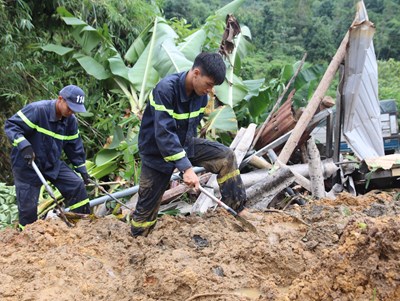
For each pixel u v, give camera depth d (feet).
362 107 22.79
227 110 23.03
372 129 22.89
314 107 21.40
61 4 31.40
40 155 15.69
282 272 10.94
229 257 11.36
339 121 22.59
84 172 16.87
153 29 28.09
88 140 26.86
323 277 9.20
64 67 30.83
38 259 11.18
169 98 11.54
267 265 11.10
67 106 15.24
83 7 32.22
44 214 20.08
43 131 15.53
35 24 32.07
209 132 24.11
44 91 29.48
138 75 26.53
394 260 8.80
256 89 27.09
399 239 8.85
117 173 22.94
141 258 11.46
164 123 11.46
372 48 23.36
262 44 107.24
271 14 114.42
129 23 34.12
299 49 105.50
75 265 10.92
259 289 10.29
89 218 14.71
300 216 14.66
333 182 22.24
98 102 28.17
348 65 22.27
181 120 11.99
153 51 27.35
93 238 12.72
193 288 10.02
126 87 27.61
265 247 11.43
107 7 32.78
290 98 23.49
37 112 15.37
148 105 12.23
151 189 12.73
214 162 13.00
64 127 16.01
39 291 9.83
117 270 11.28
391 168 20.26
